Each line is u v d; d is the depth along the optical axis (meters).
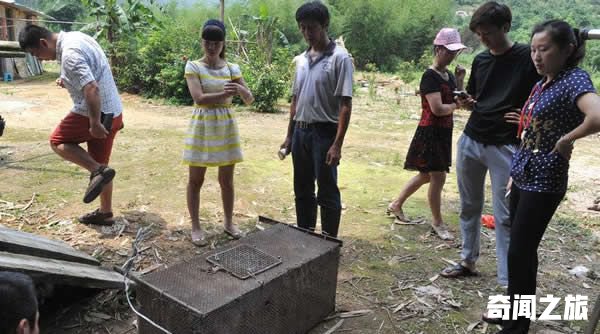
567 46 2.46
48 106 10.42
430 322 3.13
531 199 2.68
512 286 2.87
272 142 7.95
